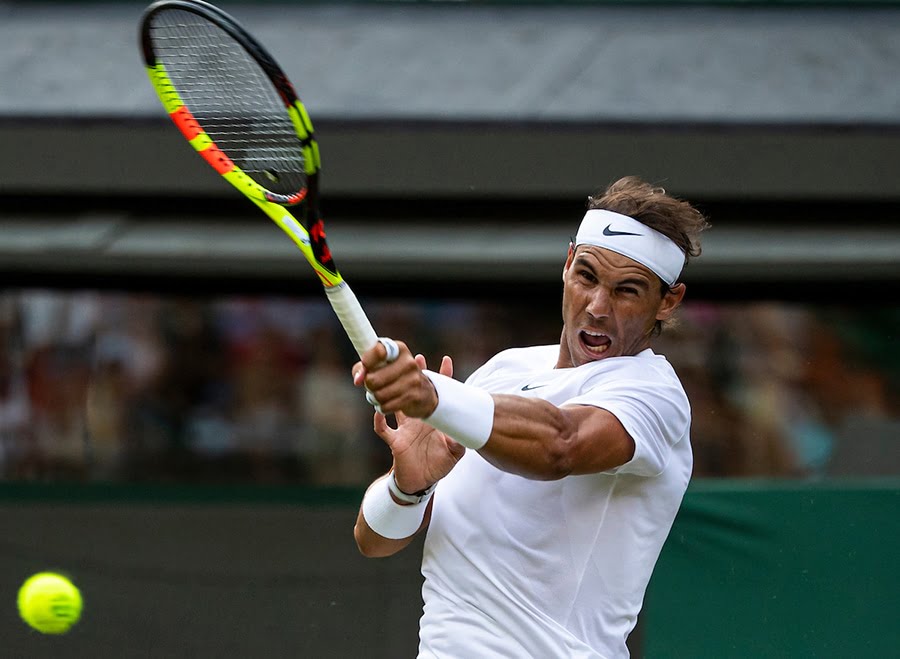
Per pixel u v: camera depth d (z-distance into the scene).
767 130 23.80
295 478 24.73
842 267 23.72
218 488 17.66
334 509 17.55
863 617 16.19
